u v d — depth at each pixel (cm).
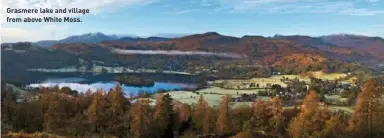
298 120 7394
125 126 6988
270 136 7269
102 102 7312
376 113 7125
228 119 7569
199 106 8275
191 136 7119
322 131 7125
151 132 7112
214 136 7194
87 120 6900
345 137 7069
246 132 7131
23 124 6512
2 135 4206
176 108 8388
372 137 7000
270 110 7975
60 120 6750
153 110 7694
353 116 7325
